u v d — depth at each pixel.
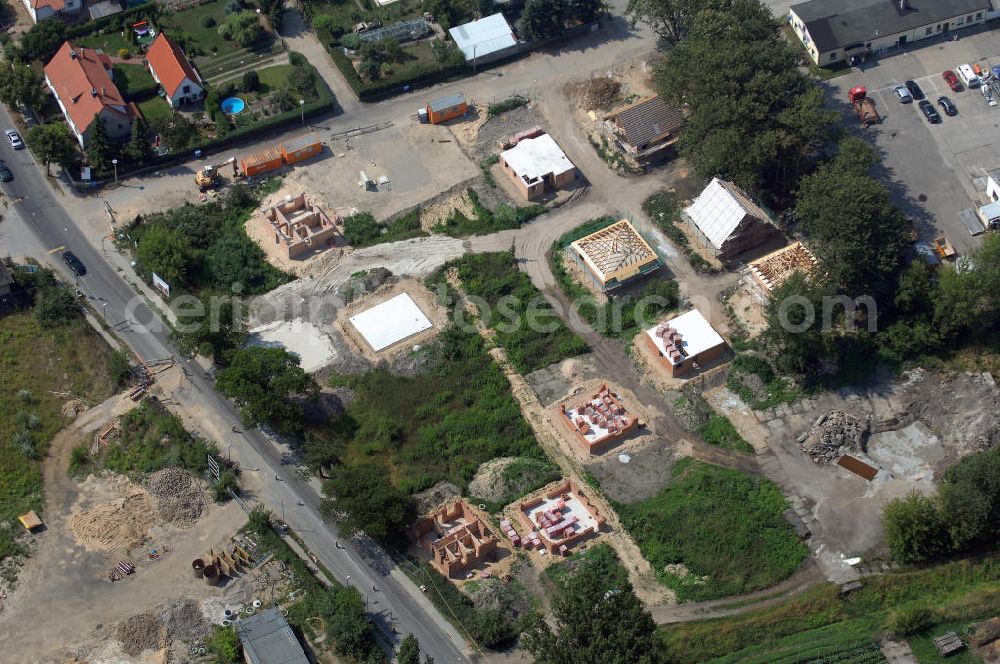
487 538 149.88
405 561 149.38
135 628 143.12
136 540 152.38
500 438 163.25
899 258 176.50
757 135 181.62
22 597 147.12
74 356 173.38
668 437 163.12
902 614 142.12
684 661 139.88
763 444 162.00
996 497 146.25
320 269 184.75
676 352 167.25
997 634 141.38
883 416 164.12
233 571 148.62
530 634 130.75
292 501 156.50
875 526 152.88
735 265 183.00
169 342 175.38
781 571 148.25
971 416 162.25
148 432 163.88
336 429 164.62
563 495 156.75
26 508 156.25
